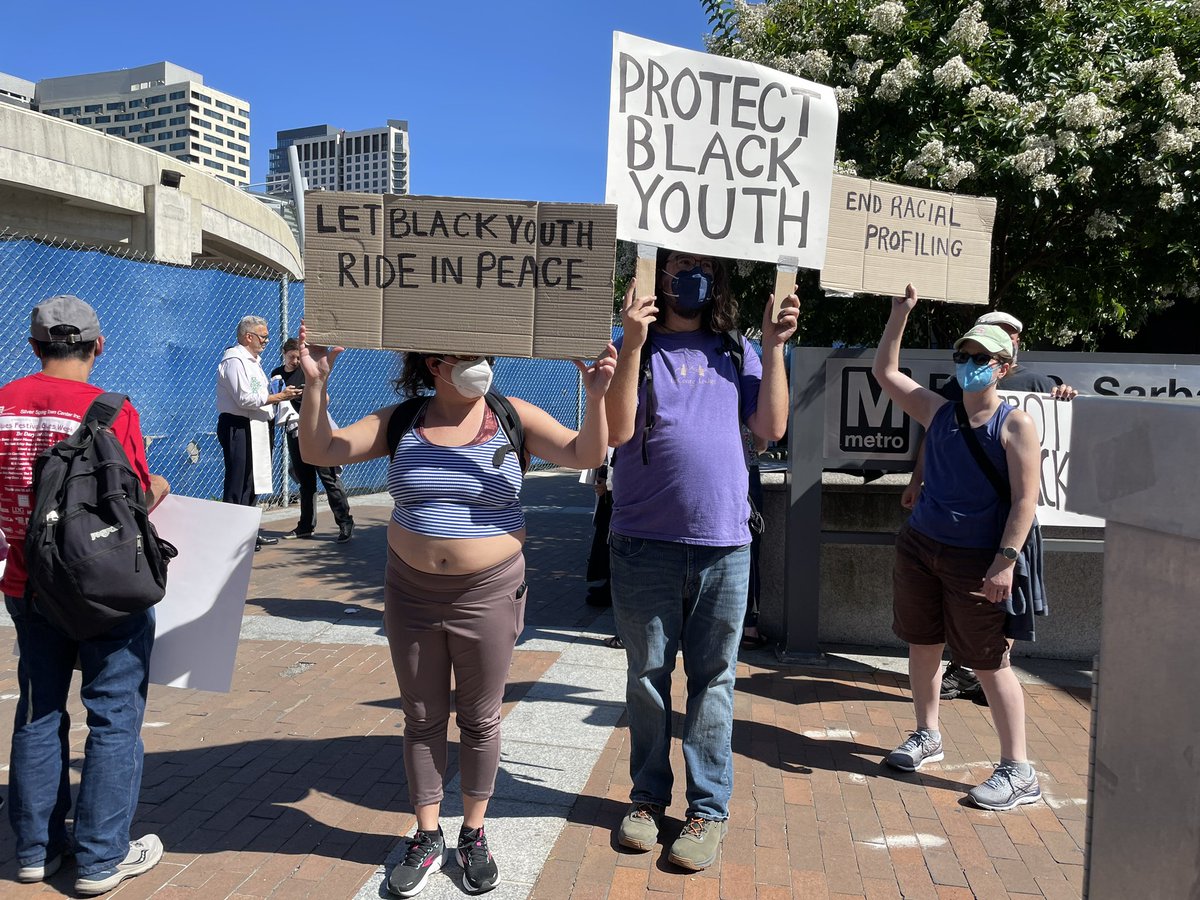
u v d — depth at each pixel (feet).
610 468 19.02
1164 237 20.45
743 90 9.55
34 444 8.58
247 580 9.84
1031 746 12.76
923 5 20.53
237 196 51.90
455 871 9.18
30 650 8.87
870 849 9.84
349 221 8.21
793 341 24.88
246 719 13.16
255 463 25.14
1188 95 18.58
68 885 8.89
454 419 8.71
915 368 15.90
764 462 24.48
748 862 9.49
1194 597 4.32
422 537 8.36
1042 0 19.52
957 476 11.06
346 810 10.44
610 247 8.11
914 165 18.78
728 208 9.55
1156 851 4.57
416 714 8.82
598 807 10.59
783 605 17.42
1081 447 5.11
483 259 8.20
